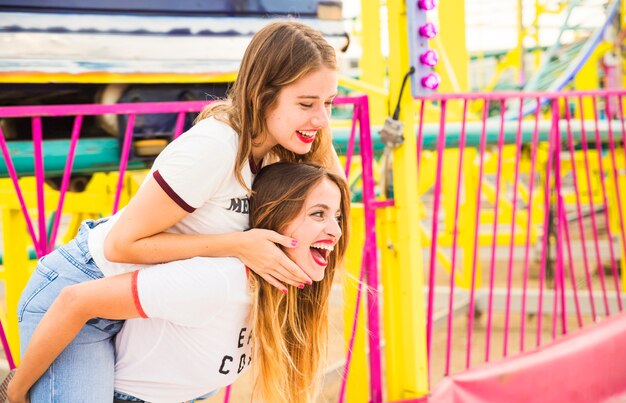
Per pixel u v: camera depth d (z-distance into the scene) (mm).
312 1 3545
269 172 1953
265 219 1911
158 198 1773
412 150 3139
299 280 1864
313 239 1896
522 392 3502
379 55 5688
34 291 1947
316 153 2141
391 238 3209
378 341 3045
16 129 3398
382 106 5586
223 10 3383
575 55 8281
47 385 1852
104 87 3291
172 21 3279
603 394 3857
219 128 1833
